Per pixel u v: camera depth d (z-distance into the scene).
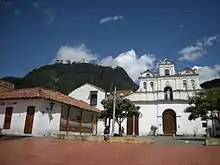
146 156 10.45
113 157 10.09
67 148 12.91
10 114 22.95
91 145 14.90
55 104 23.64
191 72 37.25
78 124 28.67
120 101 28.19
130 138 17.78
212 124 32.47
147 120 36.53
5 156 9.58
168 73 38.62
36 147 12.87
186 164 8.79
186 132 34.38
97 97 38.91
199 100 21.48
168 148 13.97
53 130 23.12
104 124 34.88
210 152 12.08
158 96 37.59
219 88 21.80
